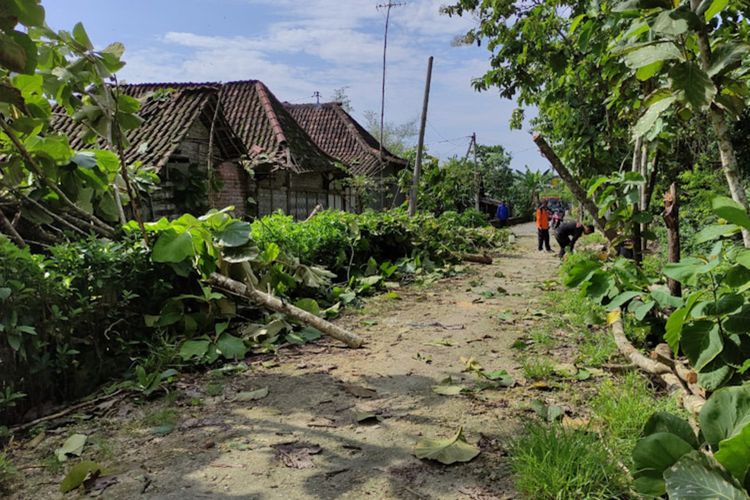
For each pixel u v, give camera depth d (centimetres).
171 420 384
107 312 489
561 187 2978
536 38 1077
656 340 504
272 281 694
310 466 309
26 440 364
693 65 298
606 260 599
